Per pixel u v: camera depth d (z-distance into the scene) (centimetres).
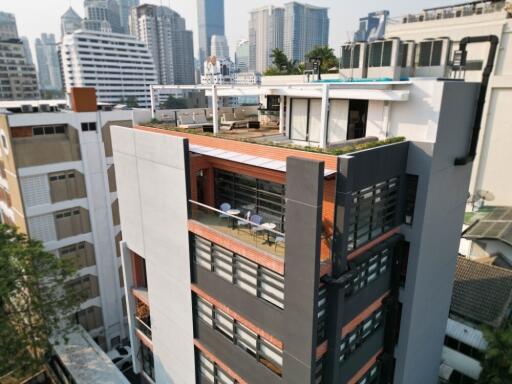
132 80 16825
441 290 1909
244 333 1517
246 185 1698
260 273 1372
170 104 12594
